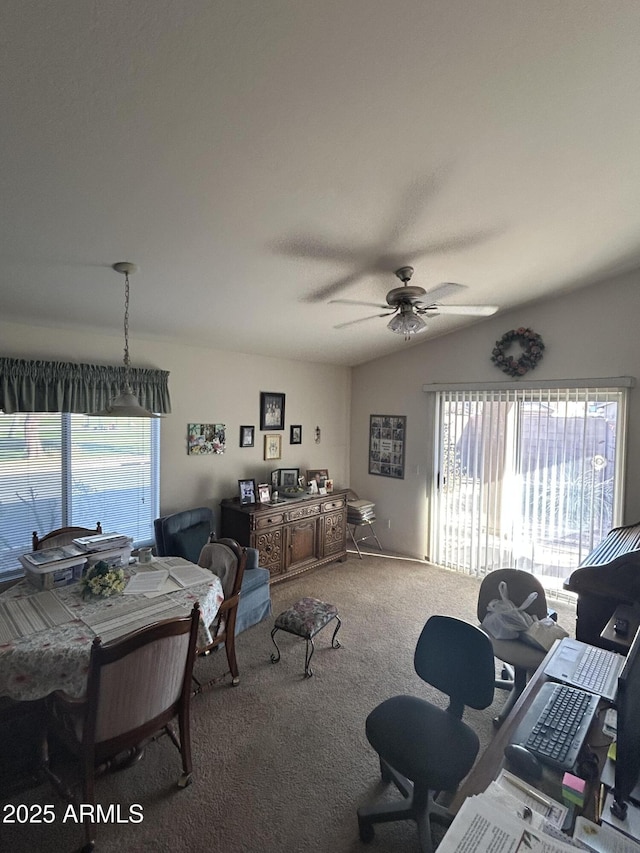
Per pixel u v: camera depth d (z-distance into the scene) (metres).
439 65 1.32
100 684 1.58
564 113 1.59
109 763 2.03
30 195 1.70
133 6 1.05
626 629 2.02
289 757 2.12
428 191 1.98
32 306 2.78
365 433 5.59
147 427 3.83
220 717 2.40
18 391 2.98
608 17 1.22
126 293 2.58
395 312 2.72
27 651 1.77
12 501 3.12
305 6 1.09
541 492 4.02
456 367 4.63
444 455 4.74
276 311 3.42
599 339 3.65
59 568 2.43
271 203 1.95
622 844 0.99
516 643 2.44
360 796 1.91
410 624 3.48
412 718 1.77
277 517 4.20
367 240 2.39
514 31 1.23
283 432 4.96
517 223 2.41
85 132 1.42
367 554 5.21
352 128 1.54
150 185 1.73
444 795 1.89
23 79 1.20
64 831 1.72
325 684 2.70
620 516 3.57
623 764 1.09
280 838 1.72
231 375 4.41
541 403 4.00
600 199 2.24
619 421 3.58
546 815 1.07
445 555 4.76
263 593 3.52
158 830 1.73
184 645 1.85
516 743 1.33
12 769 1.98
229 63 1.23
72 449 3.38
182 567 2.70
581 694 1.54
